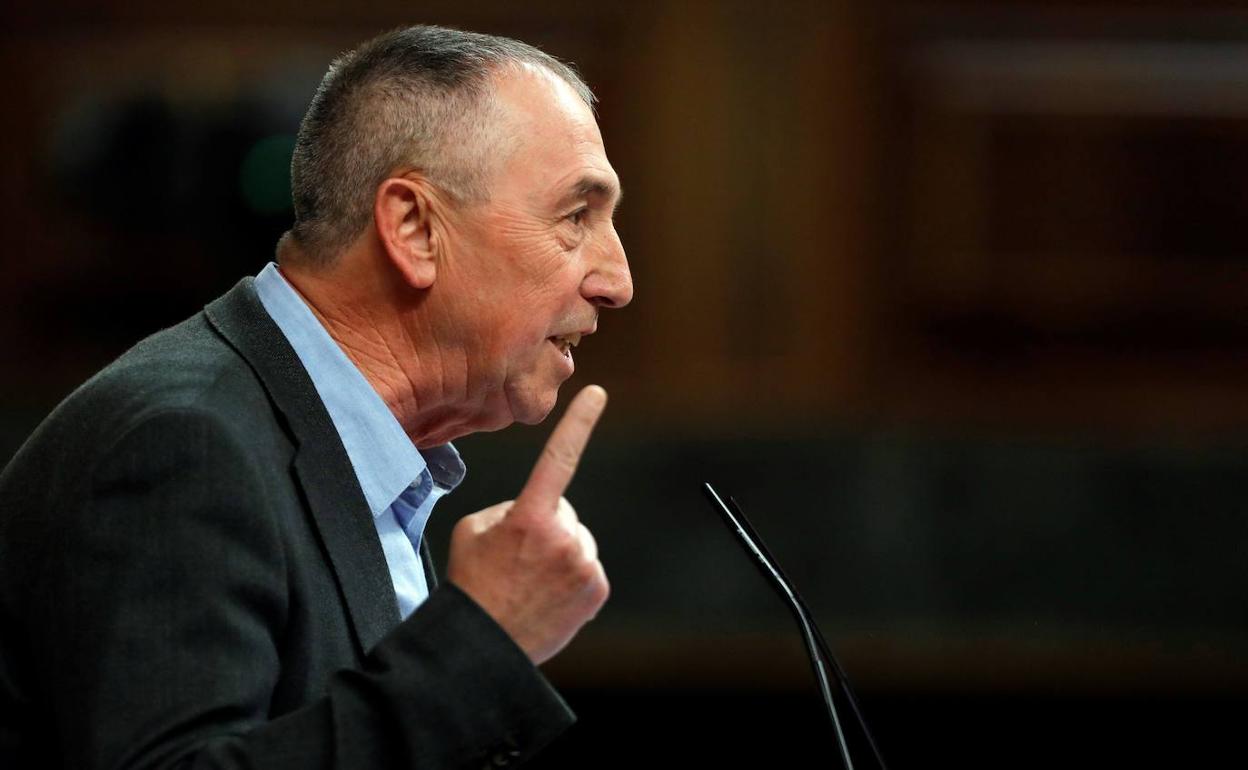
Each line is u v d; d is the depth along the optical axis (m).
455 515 16.17
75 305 18.78
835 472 16.89
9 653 4.61
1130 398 18.83
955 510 16.77
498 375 5.29
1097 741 16.70
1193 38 18.84
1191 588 16.50
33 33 18.66
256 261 18.70
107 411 4.62
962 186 18.94
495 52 5.30
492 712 4.24
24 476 4.70
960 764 16.81
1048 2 18.88
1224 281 18.88
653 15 18.77
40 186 18.75
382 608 4.84
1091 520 16.66
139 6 18.67
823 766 16.72
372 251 5.20
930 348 18.98
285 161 18.67
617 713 16.88
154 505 4.37
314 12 18.70
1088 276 18.94
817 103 18.80
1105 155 18.92
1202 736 16.66
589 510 16.92
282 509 4.68
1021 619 16.64
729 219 18.88
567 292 5.28
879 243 18.94
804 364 18.97
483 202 5.16
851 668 16.72
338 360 5.16
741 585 16.80
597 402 4.54
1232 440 16.80
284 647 4.62
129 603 4.27
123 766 4.07
